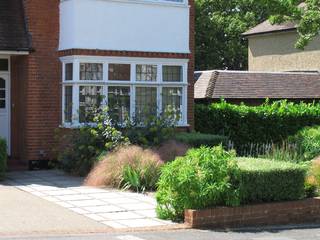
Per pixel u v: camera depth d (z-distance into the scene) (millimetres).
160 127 15820
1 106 17547
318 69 31500
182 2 17781
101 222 9938
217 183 10133
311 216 11141
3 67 17547
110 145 14805
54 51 17078
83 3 16359
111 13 16719
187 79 18016
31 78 16734
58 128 16781
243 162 11305
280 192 10875
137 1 17047
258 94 26469
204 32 44906
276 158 16547
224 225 10133
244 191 10422
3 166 14516
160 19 17422
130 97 17062
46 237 8703
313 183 11727
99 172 13688
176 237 9070
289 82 28188
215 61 45312
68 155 15703
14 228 9242
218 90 25656
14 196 12125
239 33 45188
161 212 10359
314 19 19812
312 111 22047
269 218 10625
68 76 16812
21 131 17312
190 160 10398
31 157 16719
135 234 9164
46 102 16938
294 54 33094
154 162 13383
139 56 17109
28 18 16797
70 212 10648
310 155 16953
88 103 16547
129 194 12633
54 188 13281
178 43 17719
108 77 16734
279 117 21422
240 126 20797
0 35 16391
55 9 17078
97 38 16547
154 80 17438
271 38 34750
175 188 10117
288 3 20062
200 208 10039
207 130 20328
